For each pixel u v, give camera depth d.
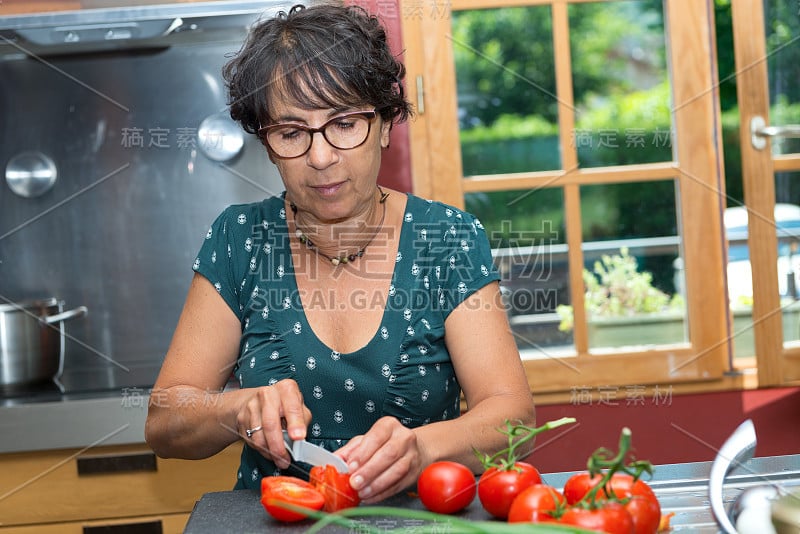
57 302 1.92
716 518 0.78
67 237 2.00
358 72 0.99
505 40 2.15
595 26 2.18
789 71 2.15
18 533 1.68
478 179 2.16
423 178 2.13
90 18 1.71
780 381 2.18
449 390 1.14
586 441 2.18
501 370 1.07
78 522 1.69
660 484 0.95
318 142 0.99
